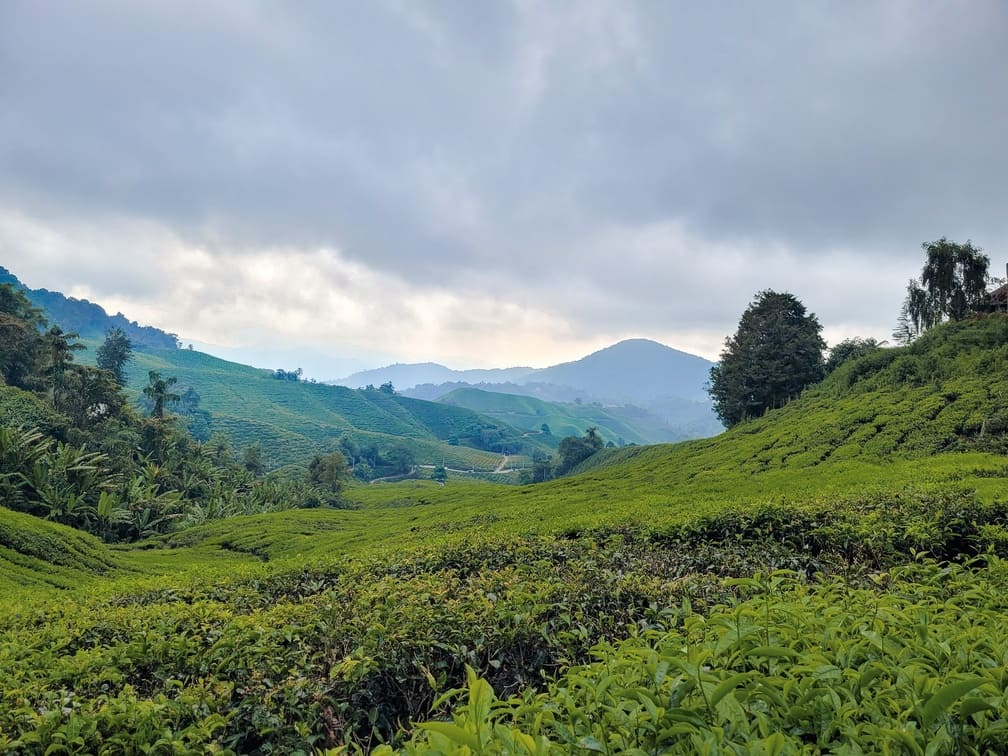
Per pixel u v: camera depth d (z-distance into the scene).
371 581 10.05
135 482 43.47
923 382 34.81
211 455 69.50
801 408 43.28
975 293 46.62
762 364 54.56
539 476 116.50
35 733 4.87
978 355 33.53
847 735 3.08
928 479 16.28
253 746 5.48
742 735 3.09
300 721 5.39
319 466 77.75
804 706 3.34
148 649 7.01
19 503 34.75
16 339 68.75
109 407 61.91
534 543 11.95
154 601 11.48
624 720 3.22
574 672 4.34
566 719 3.63
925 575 7.21
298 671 6.02
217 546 33.38
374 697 5.82
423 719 5.85
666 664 3.51
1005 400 26.23
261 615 7.74
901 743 2.92
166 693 6.09
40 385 67.69
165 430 62.19
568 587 7.43
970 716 3.12
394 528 28.83
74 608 10.84
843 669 3.69
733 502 15.01
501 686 6.14
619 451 95.44
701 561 10.04
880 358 41.59
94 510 37.66
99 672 6.50
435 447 172.12
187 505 49.19
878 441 26.58
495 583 8.05
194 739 4.87
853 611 4.89
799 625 4.45
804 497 14.82
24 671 6.67
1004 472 15.92
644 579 7.94
